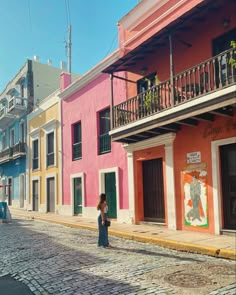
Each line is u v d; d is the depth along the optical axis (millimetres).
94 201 17109
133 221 13789
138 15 14344
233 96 8641
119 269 6691
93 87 17594
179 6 12297
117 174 15109
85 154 18125
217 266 6863
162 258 7715
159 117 10938
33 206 25500
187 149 11430
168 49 12422
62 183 20688
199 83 9789
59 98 21453
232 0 9562
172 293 5152
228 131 10000
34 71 27906
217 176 10305
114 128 13547
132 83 14453
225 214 10234
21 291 5699
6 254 8805
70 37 26250
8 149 30359
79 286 5719
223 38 10555
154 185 13367
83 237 11438
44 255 8398
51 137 22984
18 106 27000
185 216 11422
